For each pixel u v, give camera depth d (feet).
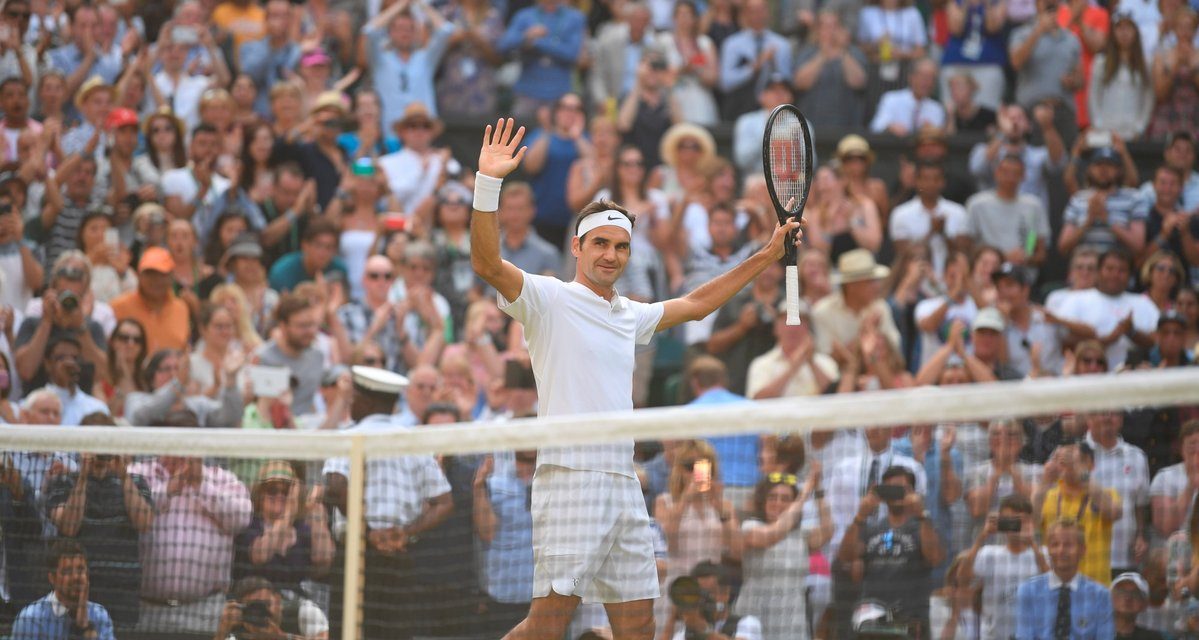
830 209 137.18
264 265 123.65
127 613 67.56
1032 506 69.92
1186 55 155.94
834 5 165.37
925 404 48.88
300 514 65.92
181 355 100.37
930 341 125.18
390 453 59.11
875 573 70.49
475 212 55.72
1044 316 124.26
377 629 63.26
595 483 56.08
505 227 130.52
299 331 105.19
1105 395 46.11
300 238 124.77
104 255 114.11
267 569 65.92
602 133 137.90
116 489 68.49
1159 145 151.64
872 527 71.46
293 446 61.21
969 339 124.67
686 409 52.60
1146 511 71.51
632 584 56.95
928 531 71.10
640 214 133.39
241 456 61.87
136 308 108.78
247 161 129.29
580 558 55.47
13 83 124.77
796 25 167.02
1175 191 142.31
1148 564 69.77
